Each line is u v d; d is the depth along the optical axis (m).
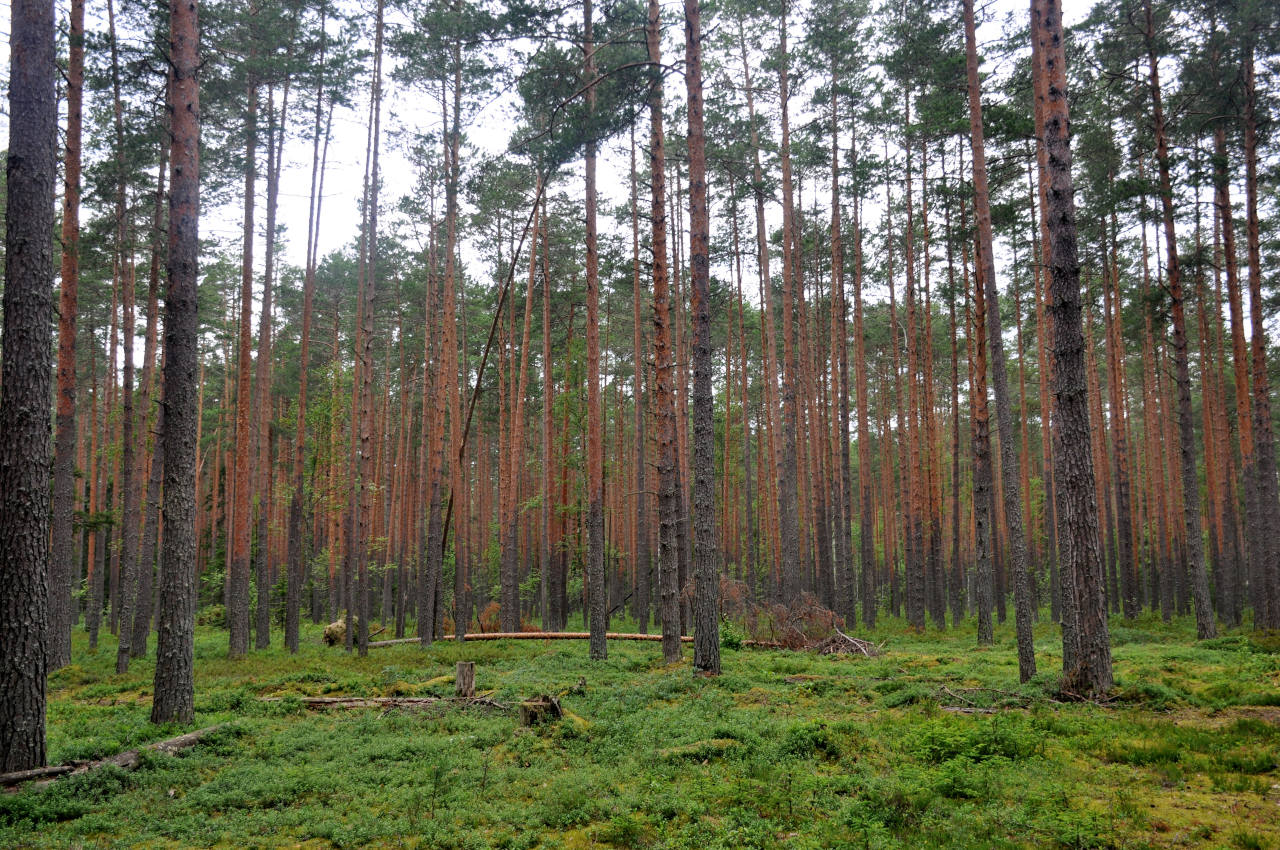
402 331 39.09
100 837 6.91
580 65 17.12
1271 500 21.84
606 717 11.08
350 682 15.02
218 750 9.77
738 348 43.03
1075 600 11.98
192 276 11.88
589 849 6.30
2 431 8.61
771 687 13.83
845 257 33.78
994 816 6.45
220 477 44.12
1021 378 34.78
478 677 15.88
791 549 24.59
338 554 34.69
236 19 20.41
